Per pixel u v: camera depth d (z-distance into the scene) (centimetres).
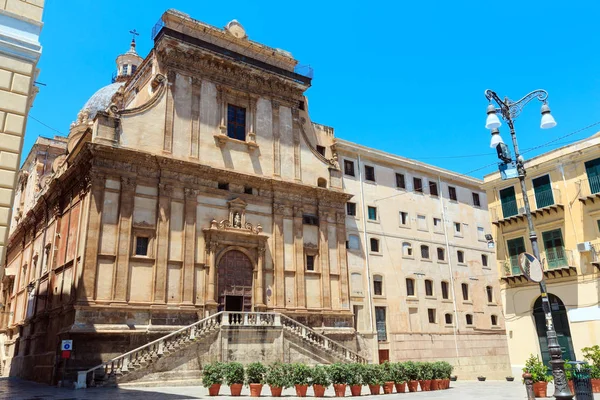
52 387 2591
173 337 2852
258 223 3619
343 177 4319
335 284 3872
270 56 4156
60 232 3484
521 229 3334
